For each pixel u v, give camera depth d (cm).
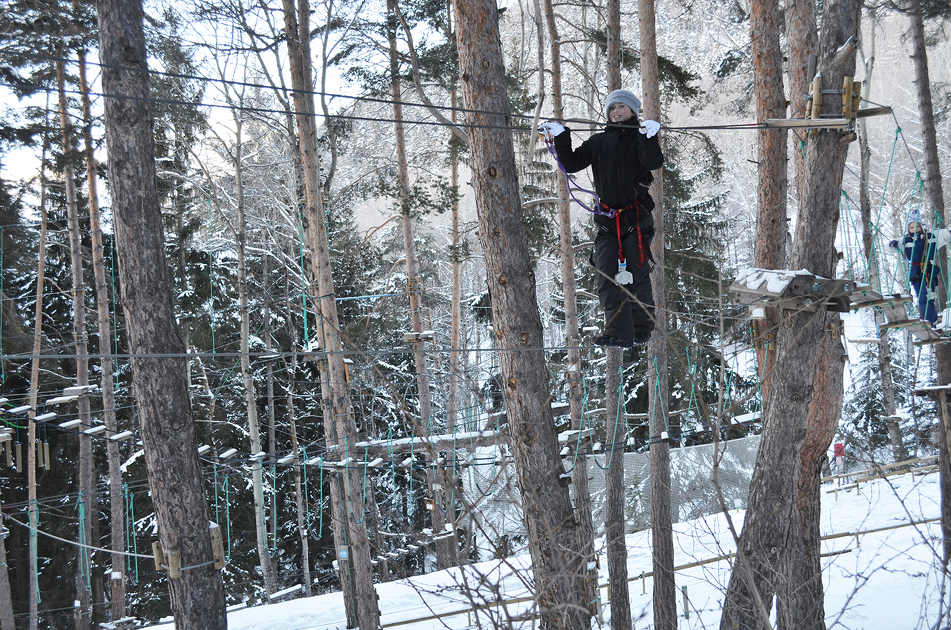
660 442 1109
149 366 689
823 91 549
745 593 607
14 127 1423
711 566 1466
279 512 2392
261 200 2352
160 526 702
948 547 416
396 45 1662
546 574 340
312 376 2425
